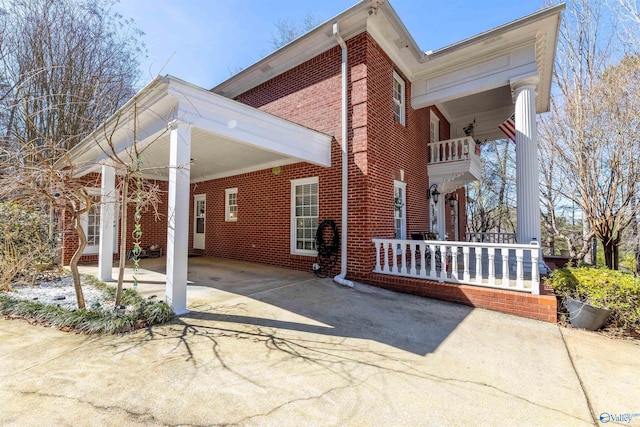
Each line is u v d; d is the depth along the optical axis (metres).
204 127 4.82
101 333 3.82
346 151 7.19
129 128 5.52
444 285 5.71
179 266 4.53
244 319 4.44
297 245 8.47
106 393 2.55
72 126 11.41
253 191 9.65
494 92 10.41
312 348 3.56
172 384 2.71
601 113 9.73
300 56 8.30
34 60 11.10
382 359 3.33
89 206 4.68
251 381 2.80
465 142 10.22
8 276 5.73
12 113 9.11
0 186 4.52
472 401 2.57
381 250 7.25
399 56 8.39
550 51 7.77
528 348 3.70
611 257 9.59
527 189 7.11
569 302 4.61
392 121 8.12
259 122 5.79
